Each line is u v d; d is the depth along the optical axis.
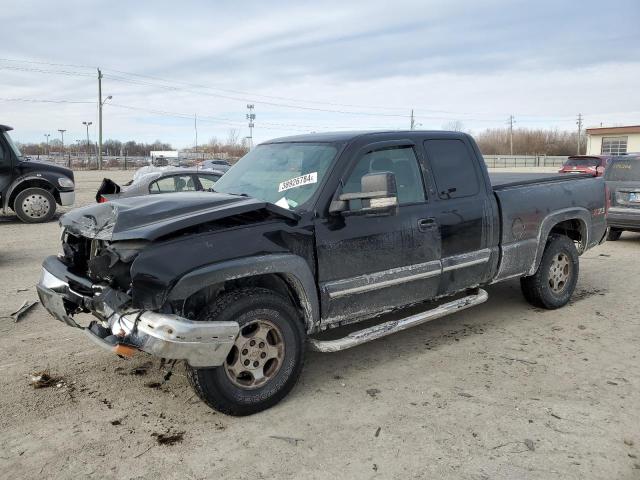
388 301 4.46
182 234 3.48
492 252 5.19
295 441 3.40
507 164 70.44
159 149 108.88
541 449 3.29
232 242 3.58
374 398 3.97
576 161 20.69
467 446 3.33
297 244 3.86
